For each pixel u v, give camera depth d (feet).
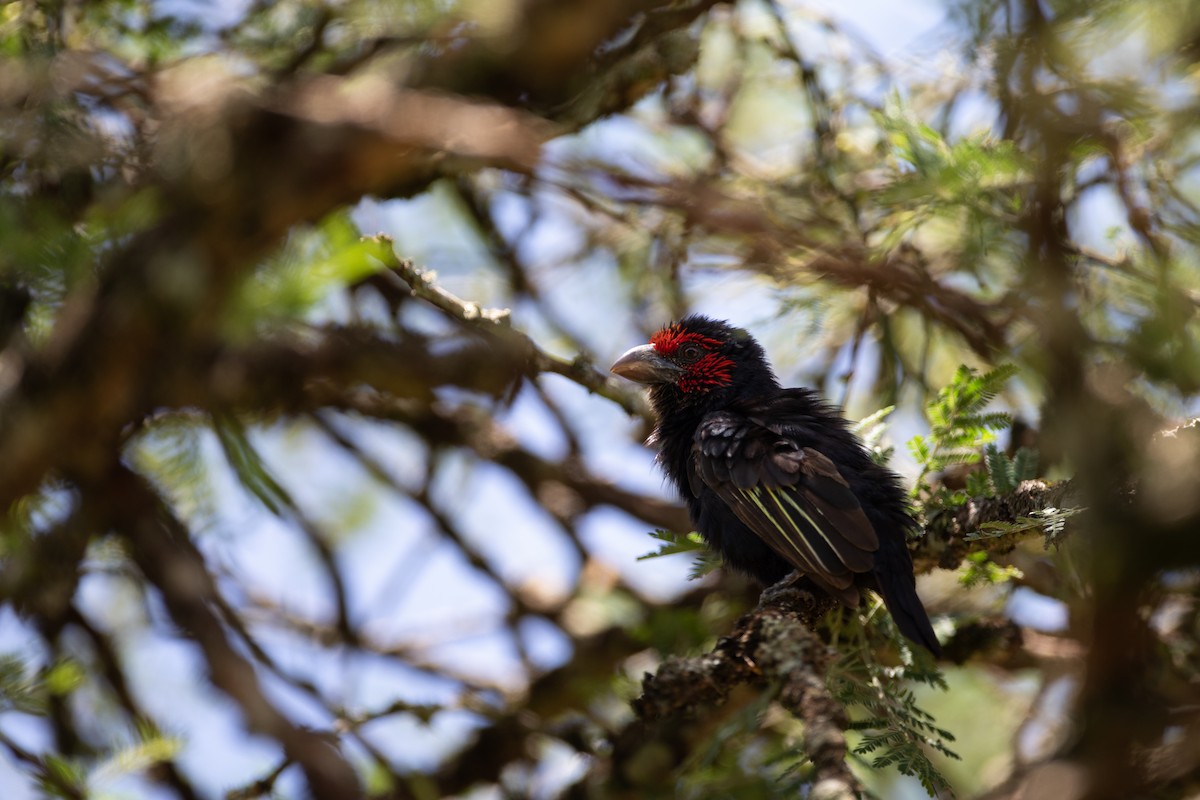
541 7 30.89
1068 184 31.81
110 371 29.40
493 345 38.45
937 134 30.50
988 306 33.40
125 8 33.53
